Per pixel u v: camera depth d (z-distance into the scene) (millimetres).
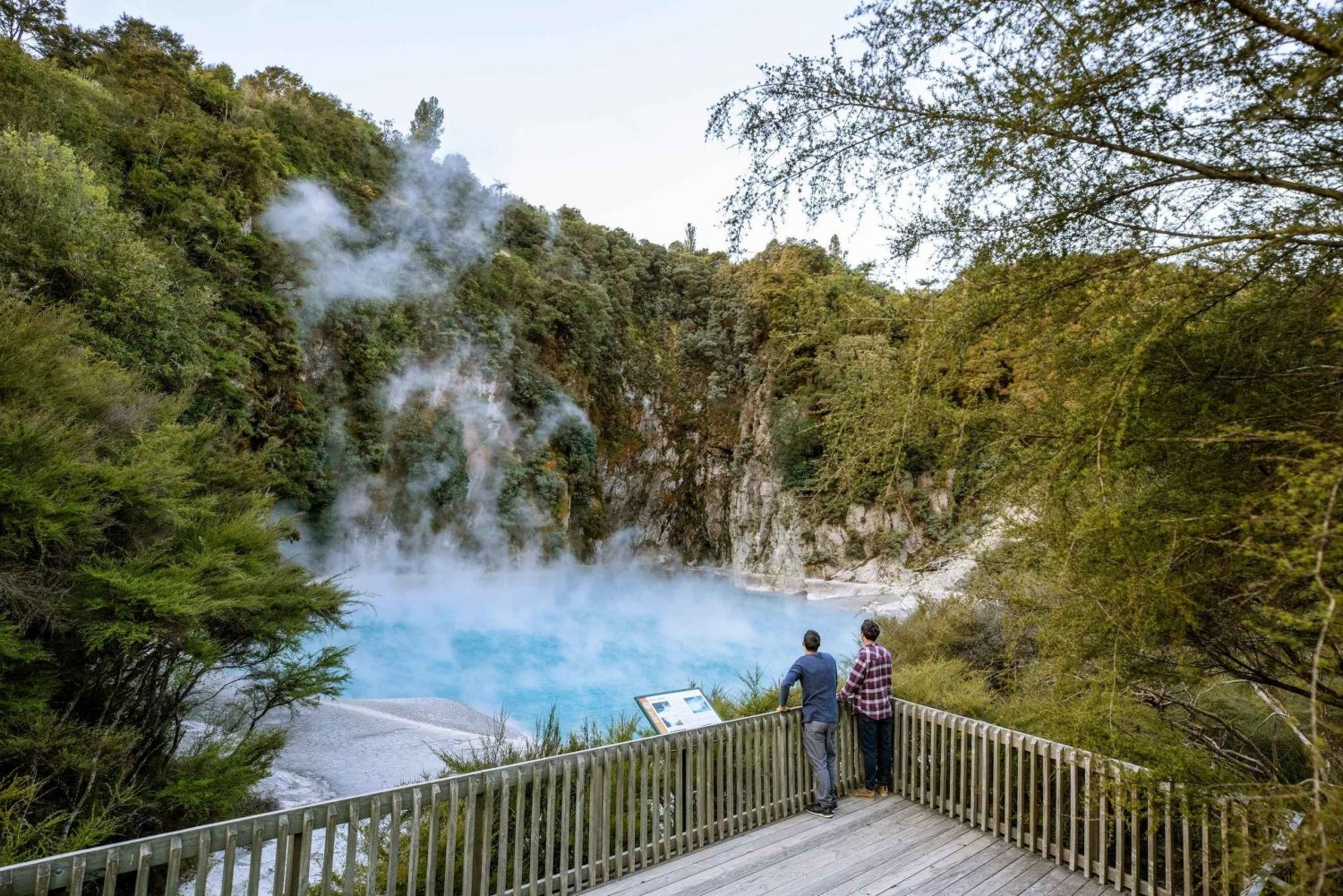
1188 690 4387
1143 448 2271
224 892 2873
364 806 3283
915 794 5340
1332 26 1542
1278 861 1960
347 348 31297
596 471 42531
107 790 4809
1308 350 2123
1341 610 1480
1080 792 4375
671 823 4566
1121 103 2094
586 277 46750
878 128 2523
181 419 14867
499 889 3633
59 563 4984
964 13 2141
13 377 5488
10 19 27828
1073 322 2518
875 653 5520
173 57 33688
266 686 6695
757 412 40594
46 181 12812
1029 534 2848
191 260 24953
